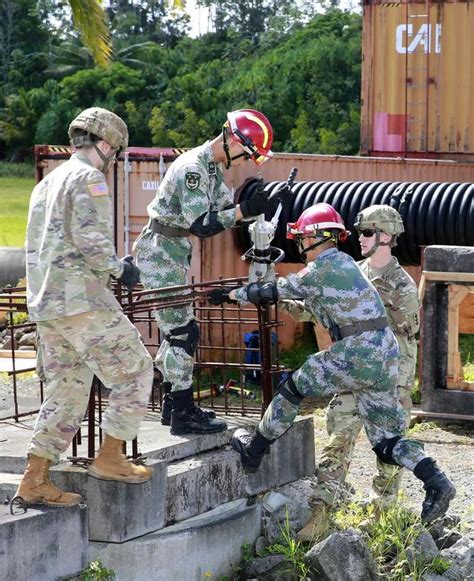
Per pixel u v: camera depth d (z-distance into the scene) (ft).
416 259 43.52
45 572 19.06
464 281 35.42
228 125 23.06
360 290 22.33
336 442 23.61
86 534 19.83
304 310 24.31
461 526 24.57
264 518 24.35
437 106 61.11
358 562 21.50
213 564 22.74
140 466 20.31
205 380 40.91
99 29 69.72
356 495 26.25
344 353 22.25
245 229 42.60
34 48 177.17
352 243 43.09
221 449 23.98
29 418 26.11
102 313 18.89
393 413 22.74
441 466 30.83
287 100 131.64
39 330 19.45
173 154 42.86
